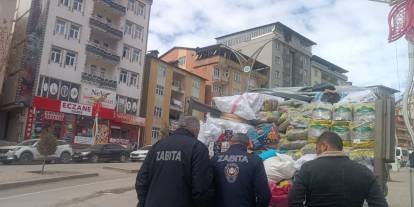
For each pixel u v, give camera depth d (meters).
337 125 6.05
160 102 53.50
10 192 13.47
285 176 5.41
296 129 6.50
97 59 44.81
